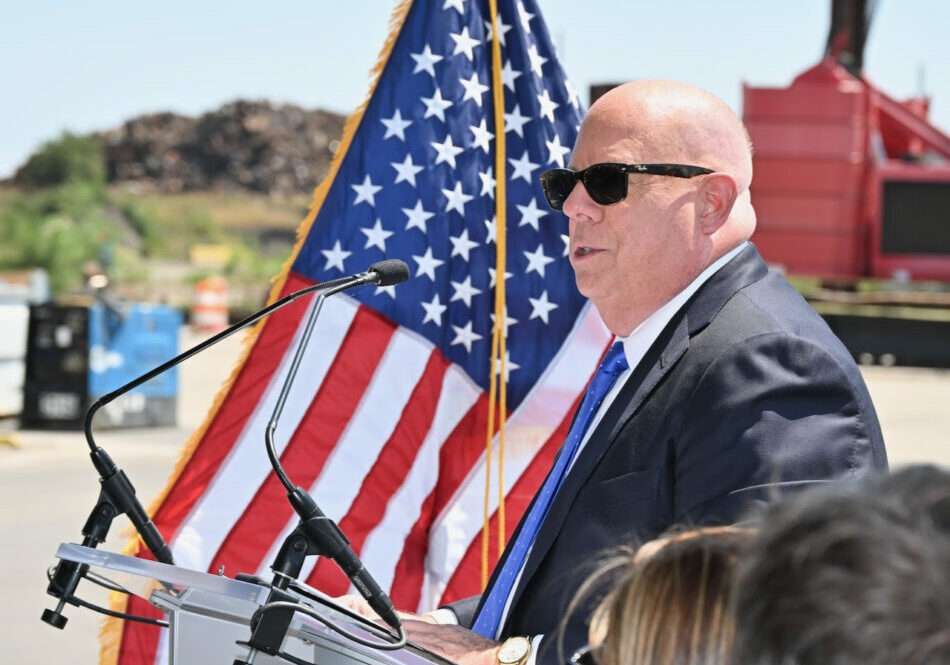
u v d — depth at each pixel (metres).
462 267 5.20
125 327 16.58
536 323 5.22
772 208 30.61
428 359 5.12
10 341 16.75
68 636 7.27
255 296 71.88
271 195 140.12
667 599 1.39
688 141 3.26
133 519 3.02
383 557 4.96
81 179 122.12
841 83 30.20
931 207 31.03
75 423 16.12
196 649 2.70
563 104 5.34
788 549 1.09
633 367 3.26
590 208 3.32
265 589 2.60
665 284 3.24
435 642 3.12
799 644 1.05
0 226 95.69
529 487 5.13
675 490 2.96
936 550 1.03
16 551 9.31
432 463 5.11
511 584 3.29
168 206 132.25
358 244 5.14
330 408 5.06
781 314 3.02
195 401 20.17
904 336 30.95
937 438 17.11
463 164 5.21
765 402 2.83
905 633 1.00
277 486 5.01
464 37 5.23
